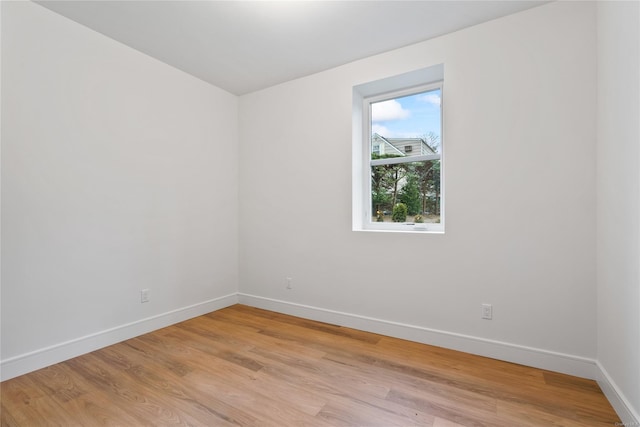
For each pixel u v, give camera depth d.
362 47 2.52
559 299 1.95
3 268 1.85
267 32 2.31
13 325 1.89
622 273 1.50
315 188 2.99
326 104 2.92
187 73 2.98
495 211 2.14
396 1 1.96
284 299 3.19
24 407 1.59
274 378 1.89
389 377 1.90
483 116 2.18
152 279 2.68
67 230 2.14
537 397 1.68
